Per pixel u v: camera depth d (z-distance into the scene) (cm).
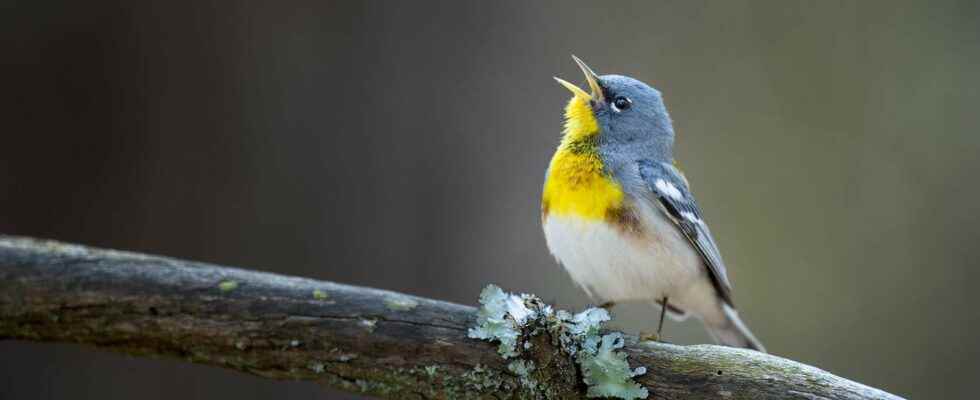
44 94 1004
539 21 1226
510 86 1194
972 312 1428
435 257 1107
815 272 1452
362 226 1081
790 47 1513
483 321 652
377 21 1104
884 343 1423
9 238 712
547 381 646
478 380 646
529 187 1169
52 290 674
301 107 1069
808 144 1496
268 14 1059
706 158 1478
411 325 658
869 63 1511
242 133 1052
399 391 660
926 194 1473
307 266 1057
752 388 630
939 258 1454
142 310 670
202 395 1039
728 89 1491
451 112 1138
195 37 1041
